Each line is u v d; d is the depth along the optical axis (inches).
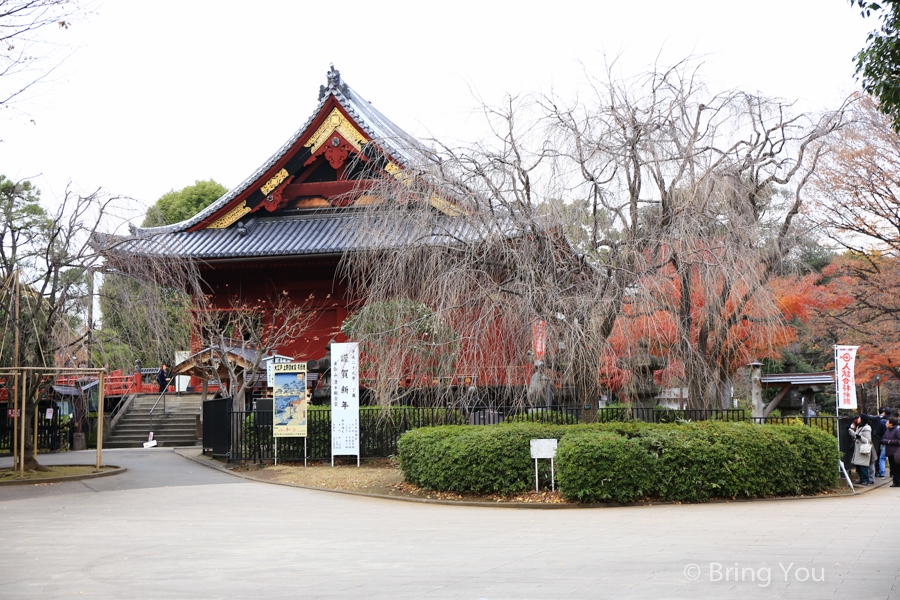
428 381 680.4
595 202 608.7
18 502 574.9
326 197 1210.6
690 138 606.9
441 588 270.7
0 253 711.1
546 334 587.5
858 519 454.0
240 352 1130.0
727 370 737.6
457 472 586.2
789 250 655.8
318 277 1175.0
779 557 323.0
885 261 1122.7
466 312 611.5
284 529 440.5
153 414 1336.1
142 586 284.8
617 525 439.2
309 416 795.4
